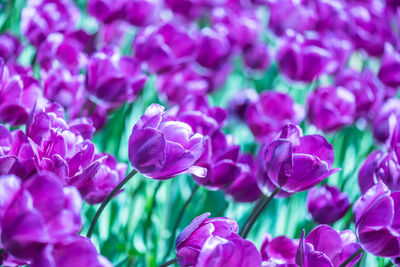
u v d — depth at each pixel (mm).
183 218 1536
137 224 1509
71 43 1473
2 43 1486
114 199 1493
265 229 1555
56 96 1387
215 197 1546
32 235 1094
